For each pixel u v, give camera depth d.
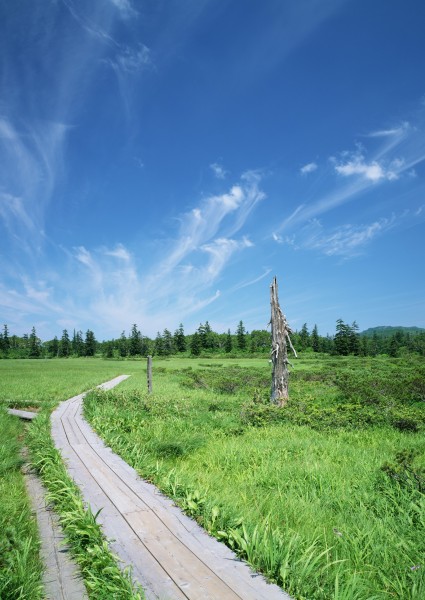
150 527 4.47
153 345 130.12
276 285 16.33
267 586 3.29
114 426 10.66
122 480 6.19
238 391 22.58
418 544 4.23
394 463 6.30
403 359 44.47
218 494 5.65
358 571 3.77
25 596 3.50
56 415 12.84
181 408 13.83
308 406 13.08
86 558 4.01
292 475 6.53
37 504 5.89
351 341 98.25
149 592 3.24
